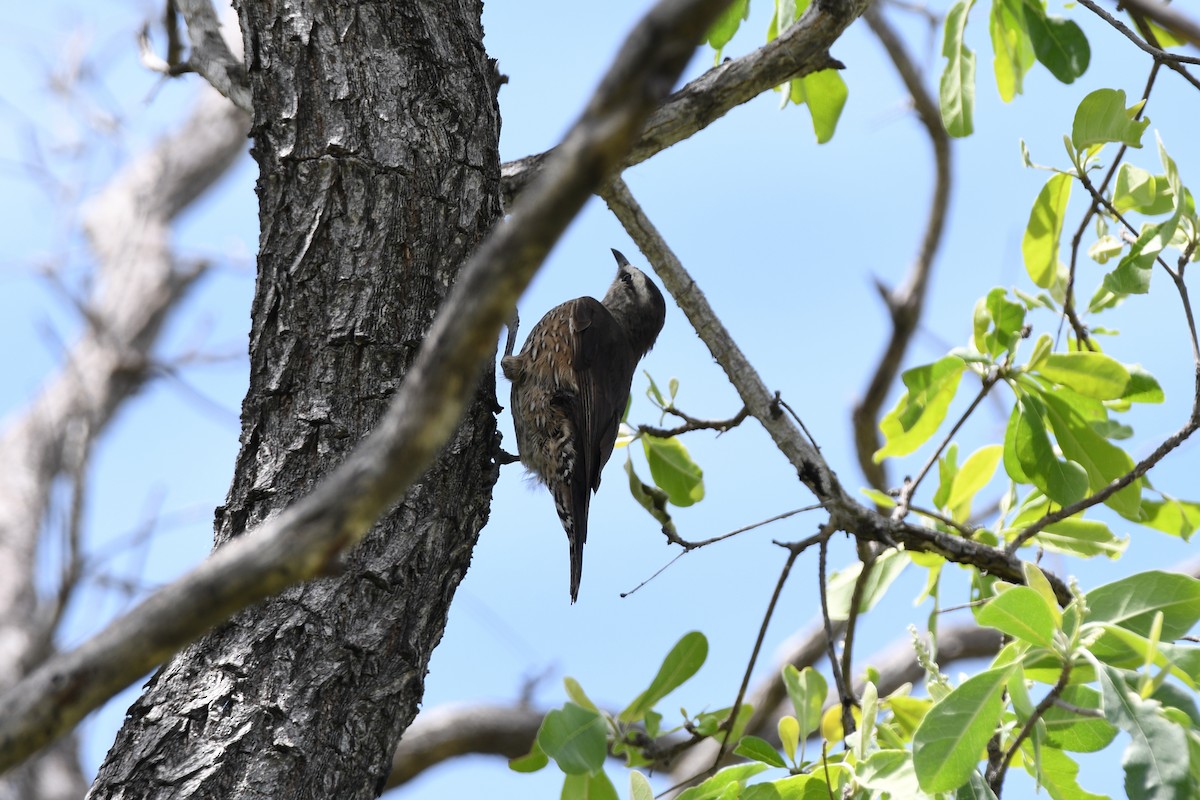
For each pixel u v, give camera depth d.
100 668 3.26
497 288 3.01
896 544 7.53
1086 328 8.68
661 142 7.95
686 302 8.52
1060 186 8.06
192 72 9.11
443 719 17.19
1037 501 8.52
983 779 6.04
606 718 7.69
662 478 9.29
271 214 6.41
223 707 5.66
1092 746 6.54
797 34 7.94
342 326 6.21
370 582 5.99
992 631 15.91
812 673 7.52
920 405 8.13
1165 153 7.42
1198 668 5.85
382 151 6.35
